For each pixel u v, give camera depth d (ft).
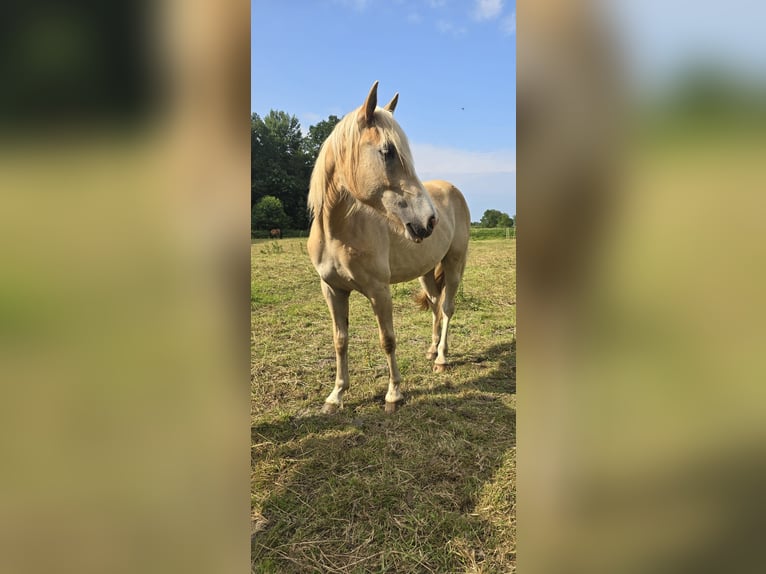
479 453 7.22
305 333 14.29
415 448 7.43
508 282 22.82
